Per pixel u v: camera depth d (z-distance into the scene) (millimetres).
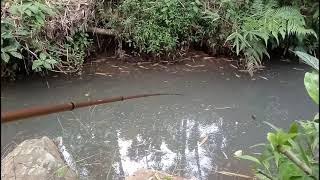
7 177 2729
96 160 3246
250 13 5195
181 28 5098
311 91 1173
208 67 5043
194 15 5102
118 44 5215
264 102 4258
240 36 4875
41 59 4426
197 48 5430
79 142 3510
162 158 3307
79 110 4023
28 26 4414
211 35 5227
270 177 1878
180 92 4434
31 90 4371
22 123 3730
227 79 4762
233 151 3389
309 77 1215
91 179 2969
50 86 4469
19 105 4055
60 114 3934
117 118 3928
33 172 2760
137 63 5094
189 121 3898
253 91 4496
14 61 4520
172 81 4691
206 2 5203
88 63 5023
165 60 5168
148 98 4281
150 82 4648
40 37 4562
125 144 3510
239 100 4293
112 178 2994
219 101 4270
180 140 3582
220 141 3559
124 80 4680
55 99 4215
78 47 4836
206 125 3828
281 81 4734
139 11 5016
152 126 3811
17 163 2850
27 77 4621
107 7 5156
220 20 5148
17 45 4266
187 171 3107
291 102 4258
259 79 4777
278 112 4055
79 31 4828
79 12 4805
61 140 3527
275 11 5059
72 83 4562
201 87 4562
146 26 5004
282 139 1398
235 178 2994
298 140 1607
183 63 5133
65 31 4707
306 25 4973
